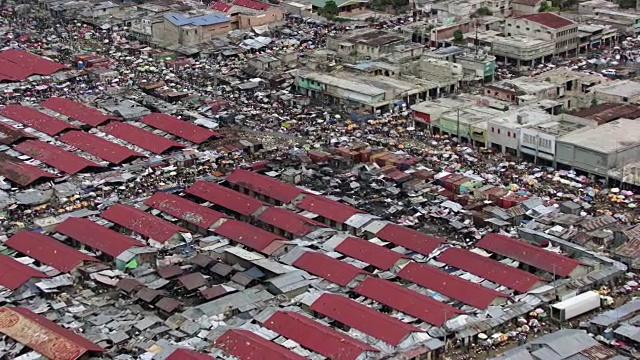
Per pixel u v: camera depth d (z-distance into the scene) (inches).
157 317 5305.1
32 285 5634.8
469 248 6127.0
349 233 6422.2
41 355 4894.2
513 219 6451.8
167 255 6117.1
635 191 6924.2
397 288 5462.6
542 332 5187.0
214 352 4894.2
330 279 5669.3
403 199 6879.9
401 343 4950.8
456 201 6811.0
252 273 5738.2
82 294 5625.0
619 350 4916.3
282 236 6422.2
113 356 4916.3
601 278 5634.8
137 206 6796.3
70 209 6860.2
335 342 4896.7
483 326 5147.6
